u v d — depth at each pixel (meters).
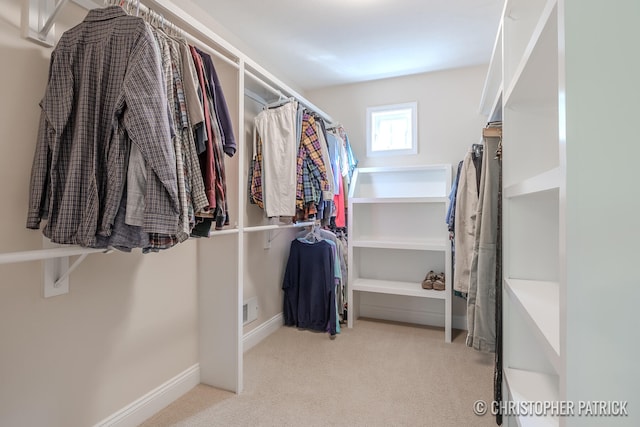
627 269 0.60
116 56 1.00
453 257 2.66
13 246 1.13
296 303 2.90
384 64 2.83
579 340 0.62
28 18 1.15
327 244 2.77
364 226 3.24
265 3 1.98
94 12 1.06
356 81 3.22
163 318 1.72
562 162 0.64
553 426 0.98
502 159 1.41
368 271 3.22
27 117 1.17
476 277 1.84
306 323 2.84
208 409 1.68
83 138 0.97
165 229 0.98
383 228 3.19
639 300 0.59
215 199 1.36
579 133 0.62
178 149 1.10
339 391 1.85
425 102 3.04
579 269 0.62
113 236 0.96
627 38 0.60
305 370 2.09
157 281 1.69
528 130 1.35
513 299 1.19
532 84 1.14
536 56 0.93
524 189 1.07
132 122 0.94
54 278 1.22
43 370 1.21
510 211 1.37
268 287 2.75
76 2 1.31
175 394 1.77
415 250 3.06
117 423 1.46
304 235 3.14
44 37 1.19
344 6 2.01
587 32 0.62
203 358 1.94
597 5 0.61
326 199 2.30
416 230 3.07
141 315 1.60
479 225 1.82
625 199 0.60
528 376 1.29
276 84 2.15
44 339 1.21
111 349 1.45
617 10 0.61
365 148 3.24
